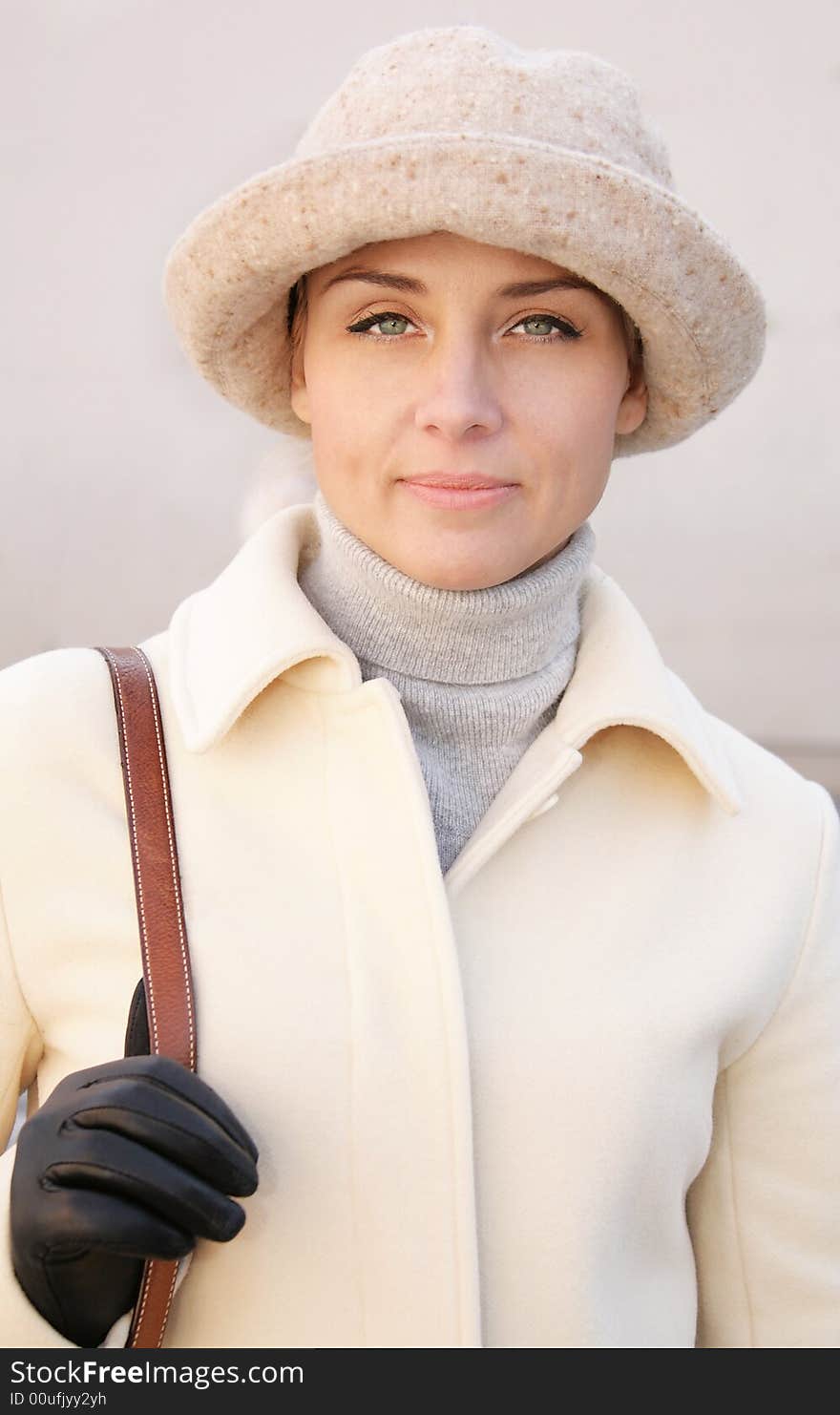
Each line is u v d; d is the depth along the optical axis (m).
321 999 2.12
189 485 7.25
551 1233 2.13
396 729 2.26
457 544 2.22
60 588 7.29
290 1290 2.04
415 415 2.18
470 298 2.15
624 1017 2.24
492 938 2.29
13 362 7.23
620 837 2.45
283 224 2.15
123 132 7.11
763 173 7.03
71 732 2.27
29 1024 2.26
